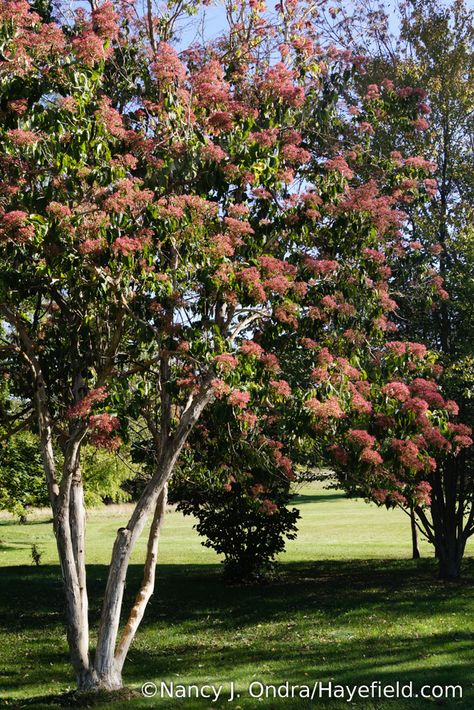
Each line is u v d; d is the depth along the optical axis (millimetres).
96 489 30781
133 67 10633
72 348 10016
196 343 8594
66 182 8383
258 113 10141
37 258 8805
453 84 18453
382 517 44750
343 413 9227
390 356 10406
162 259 9164
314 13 11711
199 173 9289
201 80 9656
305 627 14156
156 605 17391
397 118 12477
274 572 20875
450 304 16734
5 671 11617
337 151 11672
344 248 10375
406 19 19000
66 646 13336
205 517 20391
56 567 25641
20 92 8203
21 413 11117
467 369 15969
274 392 9086
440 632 12945
